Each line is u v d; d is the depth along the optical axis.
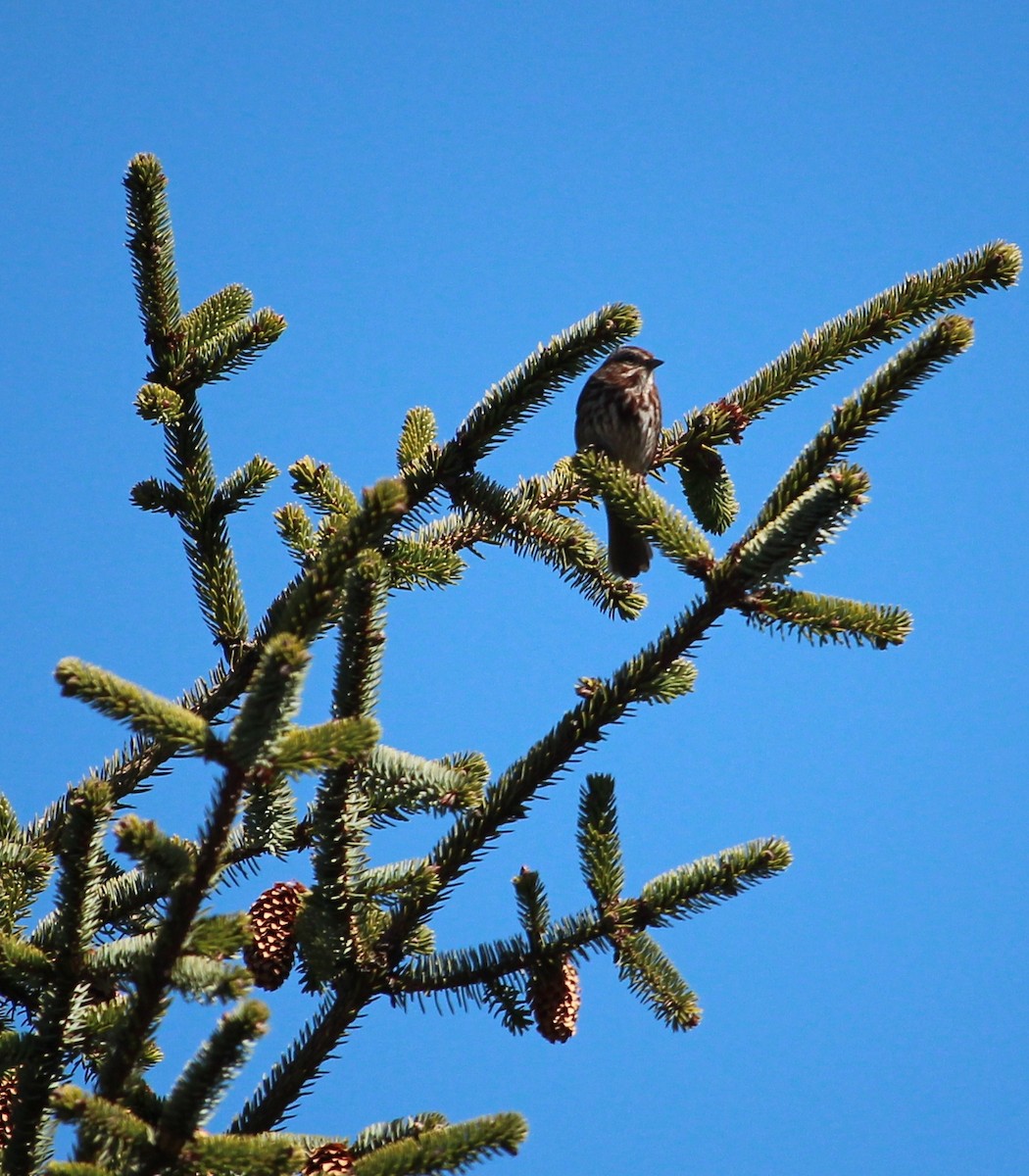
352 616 6.50
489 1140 5.51
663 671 7.31
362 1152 6.23
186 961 5.42
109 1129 5.08
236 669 9.52
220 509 10.09
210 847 5.18
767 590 7.12
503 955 7.24
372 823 6.86
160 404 9.52
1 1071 5.97
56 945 6.01
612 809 7.59
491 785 7.41
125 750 9.10
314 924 6.79
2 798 8.22
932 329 7.27
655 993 7.31
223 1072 5.07
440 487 9.36
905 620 7.02
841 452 7.47
